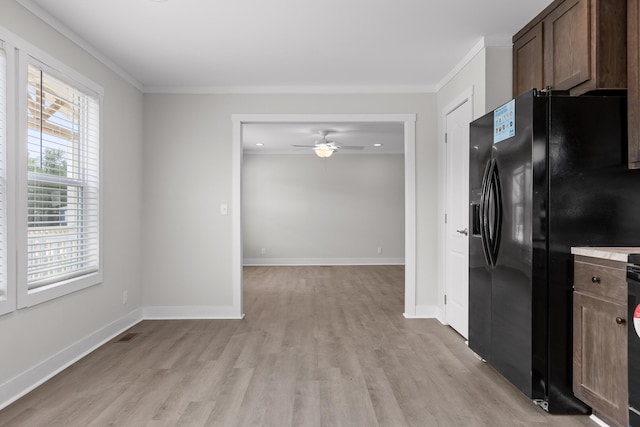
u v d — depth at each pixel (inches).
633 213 93.9
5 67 97.5
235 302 182.2
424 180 183.6
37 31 110.0
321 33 129.2
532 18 120.6
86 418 91.7
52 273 121.0
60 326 120.8
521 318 97.7
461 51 144.7
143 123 180.9
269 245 372.5
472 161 126.0
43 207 116.0
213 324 171.6
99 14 115.1
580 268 90.1
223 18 118.4
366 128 270.2
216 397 102.7
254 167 373.1
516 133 99.7
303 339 151.0
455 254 160.2
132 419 91.3
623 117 94.1
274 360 129.2
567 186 93.2
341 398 102.4
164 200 181.5
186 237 181.9
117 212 157.0
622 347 78.2
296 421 90.8
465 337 150.9
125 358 130.5
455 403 99.7
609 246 93.7
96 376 115.7
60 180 122.3
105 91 147.3
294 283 271.9
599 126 93.8
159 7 111.7
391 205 374.3
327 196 372.8
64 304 122.6
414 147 183.2
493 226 109.4
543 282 93.4
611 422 82.7
